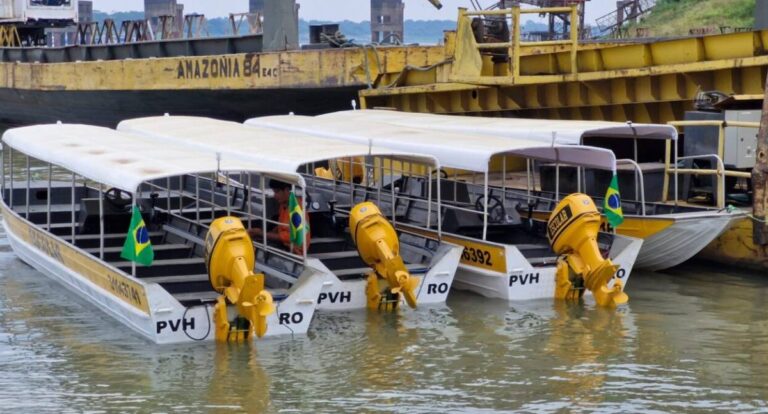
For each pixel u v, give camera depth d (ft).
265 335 54.44
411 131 73.67
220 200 80.02
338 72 115.85
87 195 81.56
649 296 63.87
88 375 49.21
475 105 100.27
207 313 53.42
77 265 62.44
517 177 92.73
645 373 49.49
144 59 140.46
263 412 44.47
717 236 66.23
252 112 137.69
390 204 75.77
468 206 73.05
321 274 54.60
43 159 65.82
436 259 61.26
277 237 65.51
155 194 76.33
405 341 54.49
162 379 48.62
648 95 88.84
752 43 81.46
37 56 173.17
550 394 46.65
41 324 57.88
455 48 95.35
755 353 52.60
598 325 57.62
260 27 147.74
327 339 54.65
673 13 234.17
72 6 192.65
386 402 45.62
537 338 55.16
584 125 70.44
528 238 69.67
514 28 90.94
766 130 66.23
